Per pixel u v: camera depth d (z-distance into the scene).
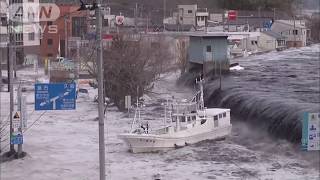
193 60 186.62
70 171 73.75
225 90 140.38
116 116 121.75
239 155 83.56
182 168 75.25
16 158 81.00
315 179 68.88
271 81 159.62
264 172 72.69
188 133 89.44
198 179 69.31
